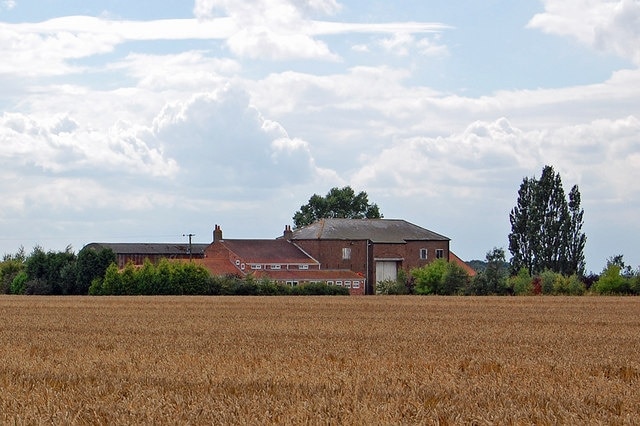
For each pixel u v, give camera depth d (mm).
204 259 150000
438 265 129875
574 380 24266
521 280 123438
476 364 28812
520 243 155500
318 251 153500
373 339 40781
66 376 25078
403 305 81438
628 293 121062
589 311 70688
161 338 41094
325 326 51094
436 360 30078
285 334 44438
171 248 177500
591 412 19297
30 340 39562
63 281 128750
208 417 18547
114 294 121625
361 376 24781
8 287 135875
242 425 17750
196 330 47688
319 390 22344
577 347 36469
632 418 18656
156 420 18281
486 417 18578
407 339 40781
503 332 46156
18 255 165500
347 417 18234
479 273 126062
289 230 161500
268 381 23828
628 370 27422
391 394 21562
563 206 154250
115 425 17938
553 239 153750
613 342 39375
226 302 88625
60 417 18391
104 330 47688
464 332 46062
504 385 23156
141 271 122438
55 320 57625
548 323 54875
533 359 30672
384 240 155250
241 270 146250
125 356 30922
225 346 36000
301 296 111500
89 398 21000
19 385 22969
